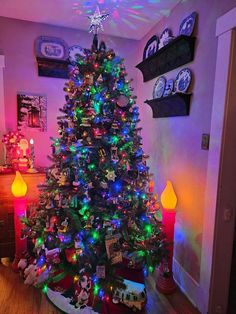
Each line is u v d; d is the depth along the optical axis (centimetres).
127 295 174
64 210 169
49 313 170
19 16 231
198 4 173
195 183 182
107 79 167
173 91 206
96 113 163
